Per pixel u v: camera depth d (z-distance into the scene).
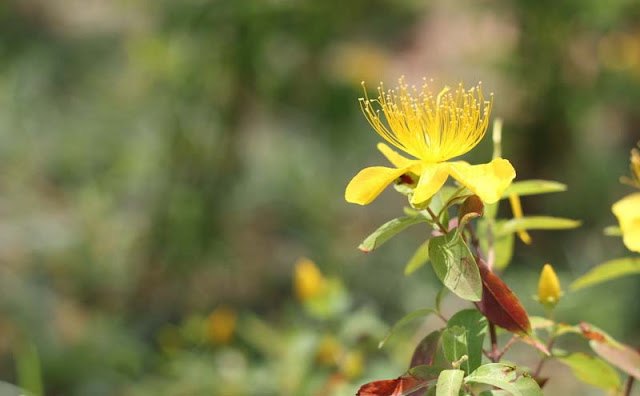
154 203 8.01
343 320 4.64
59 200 9.20
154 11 7.77
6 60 9.17
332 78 7.58
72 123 9.80
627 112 9.59
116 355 6.98
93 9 9.66
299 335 4.77
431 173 2.09
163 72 7.88
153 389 5.94
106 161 9.48
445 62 8.42
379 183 2.07
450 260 1.95
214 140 7.68
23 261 8.05
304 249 8.88
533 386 1.87
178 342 6.28
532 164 9.05
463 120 2.21
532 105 8.78
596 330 2.33
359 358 4.52
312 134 9.01
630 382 2.40
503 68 8.55
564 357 2.37
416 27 8.61
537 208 9.12
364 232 9.39
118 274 8.09
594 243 8.88
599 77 8.65
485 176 1.99
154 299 7.96
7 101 9.76
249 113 7.87
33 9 9.34
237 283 8.21
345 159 9.41
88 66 9.34
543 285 2.42
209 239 7.80
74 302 7.88
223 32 7.28
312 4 7.27
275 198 9.17
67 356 6.89
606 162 9.37
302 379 4.53
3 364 6.78
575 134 9.05
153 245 7.91
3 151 9.64
